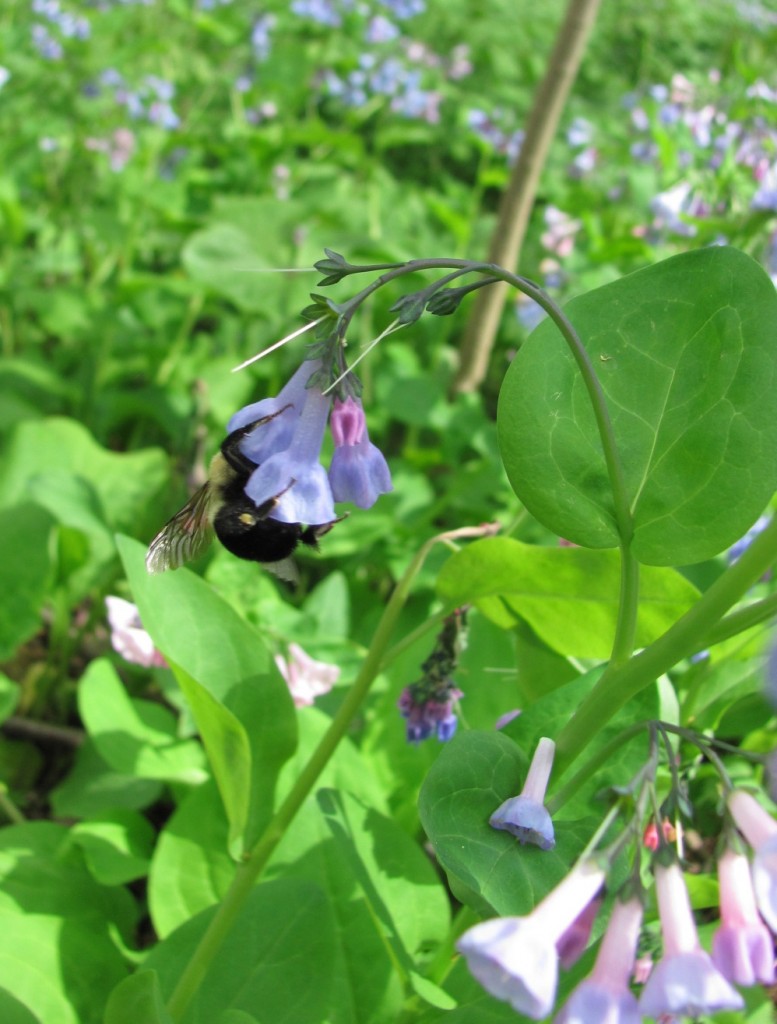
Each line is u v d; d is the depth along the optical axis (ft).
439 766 0.64
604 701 0.65
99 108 2.37
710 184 1.47
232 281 1.80
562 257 2.06
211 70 2.84
